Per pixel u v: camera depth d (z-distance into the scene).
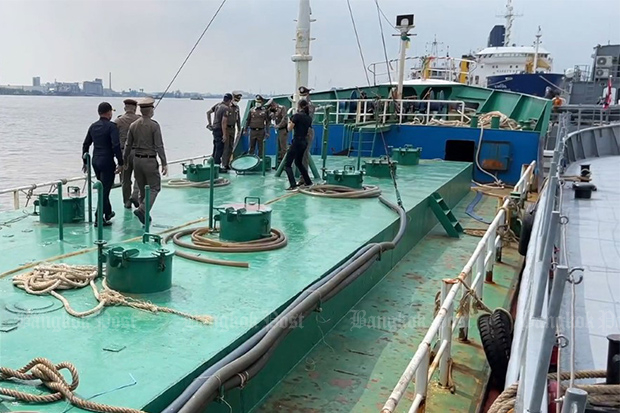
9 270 5.07
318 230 6.92
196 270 5.31
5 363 3.41
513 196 9.39
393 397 2.99
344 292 5.86
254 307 4.41
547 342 2.34
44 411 2.93
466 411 4.44
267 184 10.08
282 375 4.59
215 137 11.39
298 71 10.45
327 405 4.27
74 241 6.12
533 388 2.40
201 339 3.83
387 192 9.50
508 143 13.58
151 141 6.78
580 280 2.71
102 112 6.90
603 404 2.74
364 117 15.30
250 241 6.11
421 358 3.49
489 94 17.70
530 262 5.25
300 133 9.25
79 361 3.48
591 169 11.31
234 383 3.39
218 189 9.55
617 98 29.02
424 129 14.38
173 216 7.49
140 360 3.51
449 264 7.82
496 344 4.95
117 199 8.53
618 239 6.40
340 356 5.05
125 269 4.57
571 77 33.12
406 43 15.27
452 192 11.19
